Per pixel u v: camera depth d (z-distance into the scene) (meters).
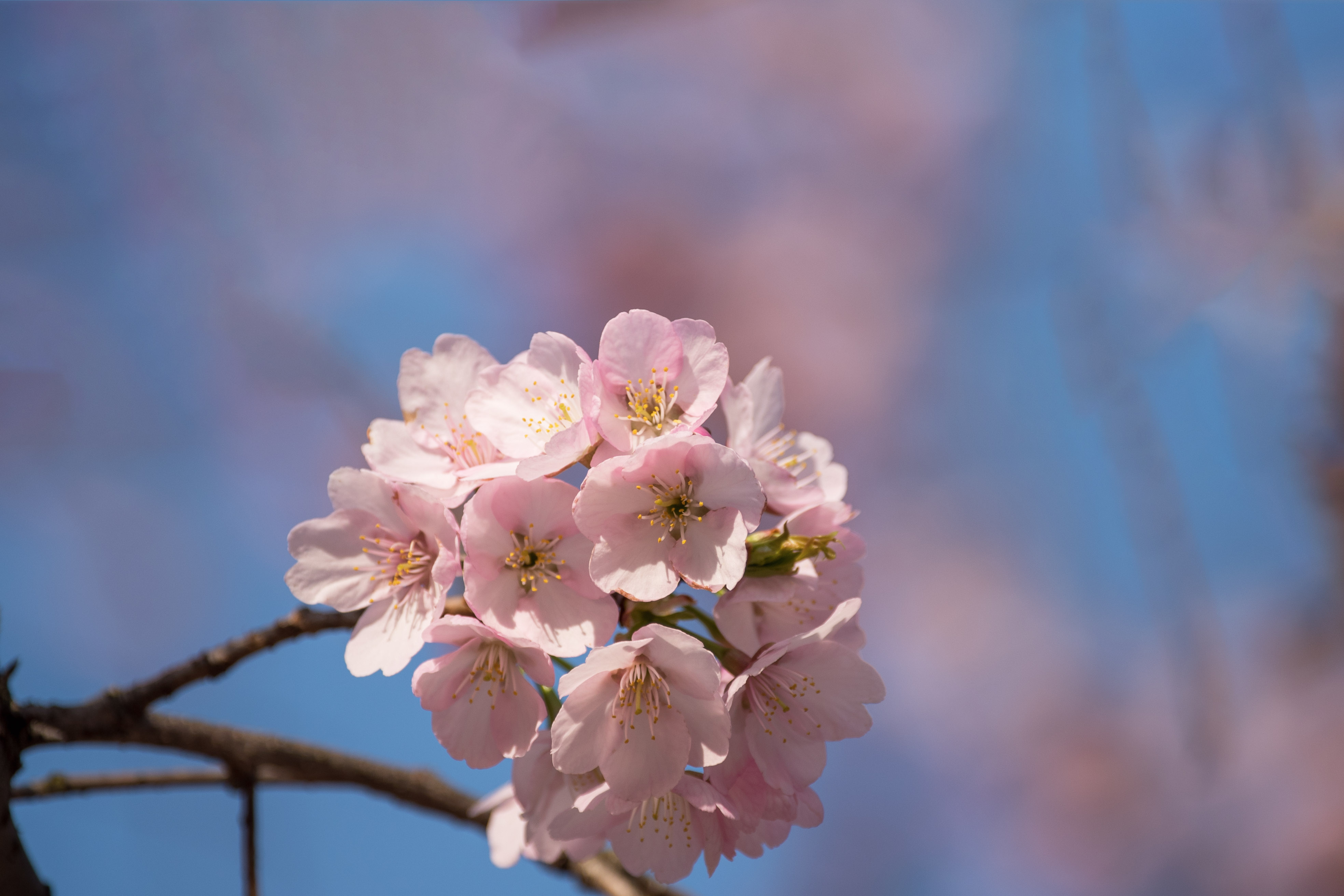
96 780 0.91
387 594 0.85
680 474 0.84
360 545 0.85
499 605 0.84
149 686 0.87
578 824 0.85
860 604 0.84
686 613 0.85
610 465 0.83
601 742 0.83
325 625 0.87
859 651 0.86
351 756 0.93
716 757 0.83
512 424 0.85
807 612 0.86
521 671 0.84
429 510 0.85
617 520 0.84
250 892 0.91
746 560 0.83
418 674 0.84
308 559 0.85
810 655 0.85
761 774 0.84
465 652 0.84
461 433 0.86
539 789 0.87
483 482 0.85
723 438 0.93
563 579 0.84
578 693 0.83
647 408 0.84
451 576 0.84
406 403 0.86
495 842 0.90
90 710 0.87
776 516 0.85
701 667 0.83
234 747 0.91
